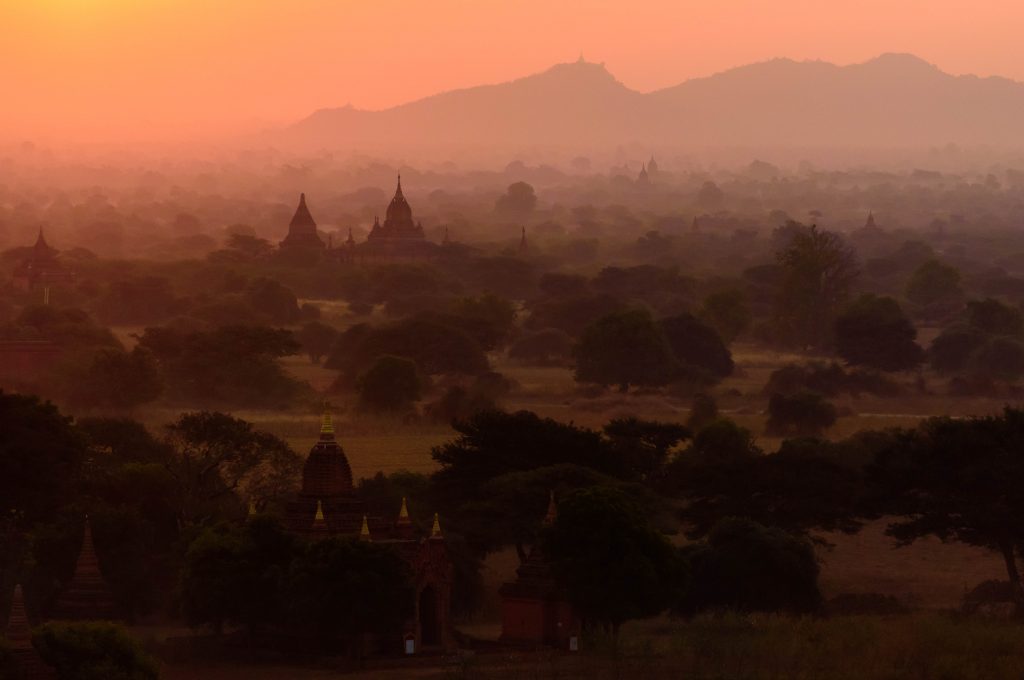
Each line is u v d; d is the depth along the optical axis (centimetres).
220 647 19925
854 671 17412
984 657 18125
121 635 16500
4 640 15388
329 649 19512
